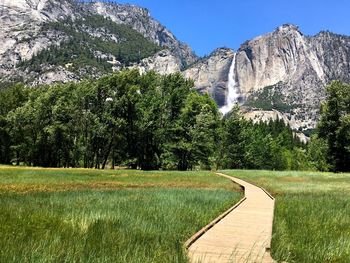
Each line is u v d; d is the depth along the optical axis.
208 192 32.84
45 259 8.76
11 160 106.19
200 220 17.16
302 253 11.55
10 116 100.50
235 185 46.12
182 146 93.50
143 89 101.75
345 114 87.12
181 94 99.12
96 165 98.50
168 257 10.09
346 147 84.44
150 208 19.38
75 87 98.31
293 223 17.22
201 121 94.69
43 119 96.69
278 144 133.38
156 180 49.44
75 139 97.31
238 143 111.44
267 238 13.70
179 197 26.86
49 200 22.52
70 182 41.03
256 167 118.75
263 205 25.30
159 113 96.94
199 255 11.30
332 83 88.75
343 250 11.91
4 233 11.22
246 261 10.28
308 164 115.88
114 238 11.64
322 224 16.89
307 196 32.44
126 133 95.19
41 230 12.13
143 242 11.46
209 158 96.31
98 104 95.62
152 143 98.00
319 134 90.19
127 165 97.38
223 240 13.64
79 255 9.36
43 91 109.06
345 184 48.41
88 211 16.91
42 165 99.62
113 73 95.31
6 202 19.98
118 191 32.16
